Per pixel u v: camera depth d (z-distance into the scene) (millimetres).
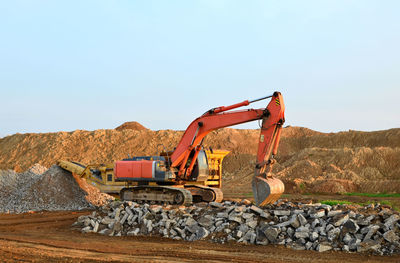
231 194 31469
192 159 16969
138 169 17500
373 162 41812
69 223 16047
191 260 9172
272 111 12742
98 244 11586
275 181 12398
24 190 22188
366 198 28234
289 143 60469
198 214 13062
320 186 34344
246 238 11242
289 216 11547
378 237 9922
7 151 60625
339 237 10289
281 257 9375
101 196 22859
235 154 55375
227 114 14867
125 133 61000
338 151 45250
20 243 11812
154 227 13195
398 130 51625
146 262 8930
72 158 55594
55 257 9586
